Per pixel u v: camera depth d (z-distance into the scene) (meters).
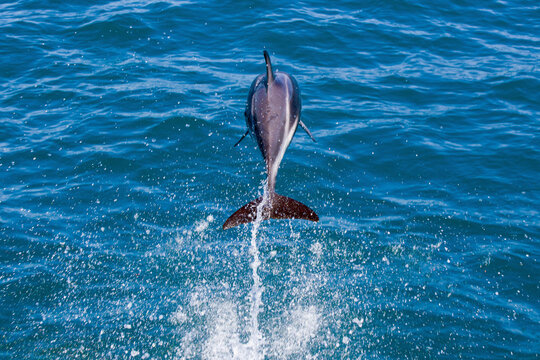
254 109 25.03
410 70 60.62
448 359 31.58
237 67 59.78
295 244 38.81
